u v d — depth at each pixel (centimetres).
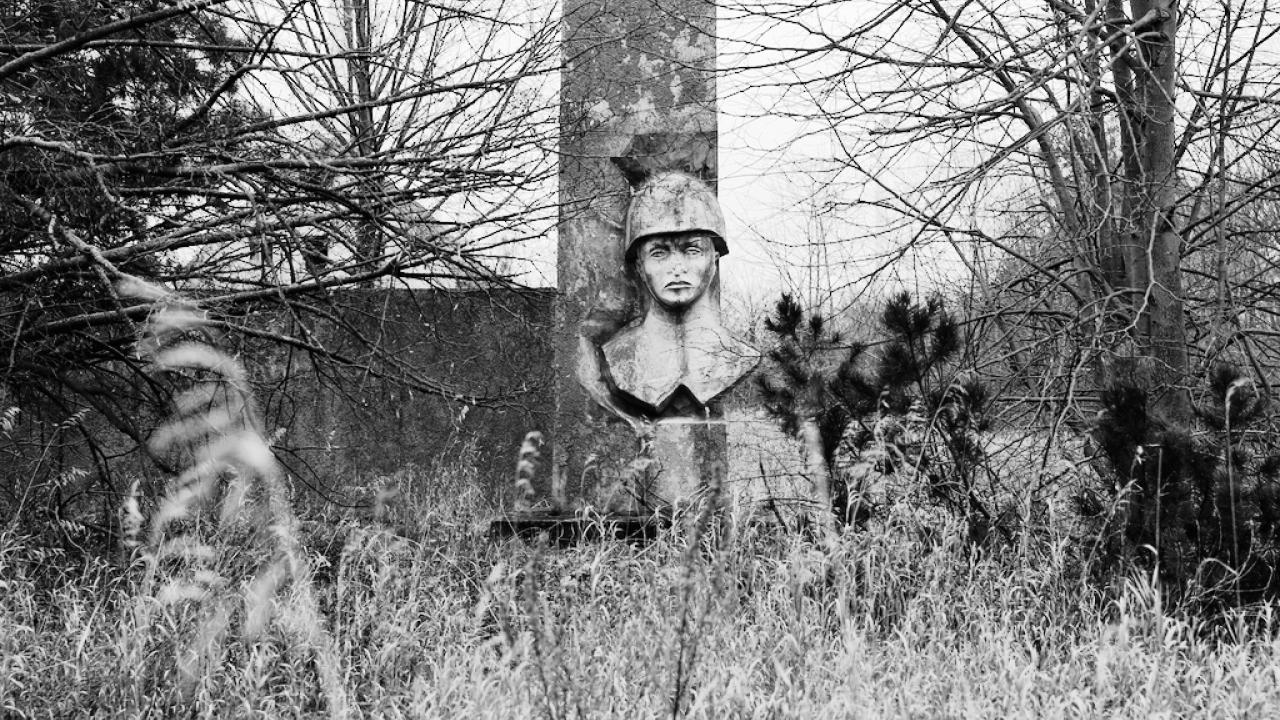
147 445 763
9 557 601
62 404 775
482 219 736
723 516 655
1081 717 458
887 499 659
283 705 500
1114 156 855
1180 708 480
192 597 536
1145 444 604
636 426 827
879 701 472
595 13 822
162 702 493
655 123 848
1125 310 752
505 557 706
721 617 507
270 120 714
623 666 495
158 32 736
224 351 777
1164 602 575
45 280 703
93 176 633
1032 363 802
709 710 453
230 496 621
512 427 1071
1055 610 577
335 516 890
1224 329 810
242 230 697
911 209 780
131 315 717
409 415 1066
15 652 519
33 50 677
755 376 797
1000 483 683
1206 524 595
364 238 838
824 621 564
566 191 841
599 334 844
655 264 829
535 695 445
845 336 772
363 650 544
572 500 828
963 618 586
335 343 1024
